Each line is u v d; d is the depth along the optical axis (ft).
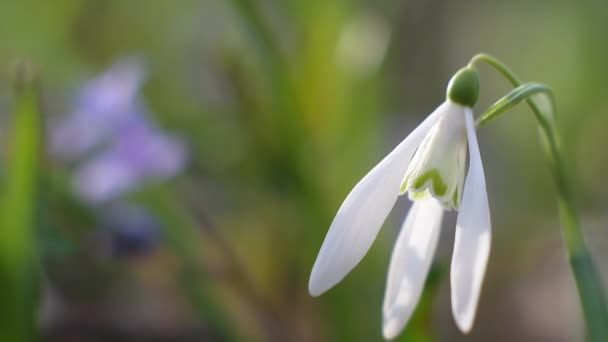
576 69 1.76
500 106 0.69
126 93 1.09
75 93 1.16
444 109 0.69
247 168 1.20
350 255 0.67
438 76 1.71
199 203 1.18
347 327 0.98
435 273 0.80
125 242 0.95
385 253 1.03
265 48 1.04
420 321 0.81
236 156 1.24
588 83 1.72
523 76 1.89
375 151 1.18
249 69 1.12
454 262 0.67
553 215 1.47
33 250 0.84
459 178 0.69
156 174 1.05
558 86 1.78
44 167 0.94
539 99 0.74
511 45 1.91
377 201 0.68
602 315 0.72
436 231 0.71
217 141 1.27
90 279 1.08
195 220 1.03
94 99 1.09
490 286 1.31
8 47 1.38
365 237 0.68
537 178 1.54
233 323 0.95
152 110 1.20
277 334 1.01
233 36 1.41
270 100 1.08
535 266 1.36
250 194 1.19
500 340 1.24
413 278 0.71
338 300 0.97
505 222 1.45
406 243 0.71
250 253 1.14
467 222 0.67
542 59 1.86
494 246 1.40
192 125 1.30
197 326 1.09
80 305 1.08
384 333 0.71
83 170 1.06
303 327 1.04
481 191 0.67
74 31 1.61
